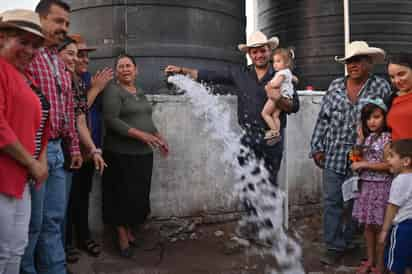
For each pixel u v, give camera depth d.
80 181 4.25
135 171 4.32
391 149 3.32
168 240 4.76
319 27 7.39
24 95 2.56
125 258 4.30
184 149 5.00
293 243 4.79
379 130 3.87
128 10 5.27
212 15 5.57
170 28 5.32
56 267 3.30
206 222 5.07
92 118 4.36
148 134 4.28
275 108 4.52
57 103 3.21
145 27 5.29
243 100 4.63
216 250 4.56
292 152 5.59
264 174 4.74
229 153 5.10
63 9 3.28
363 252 4.53
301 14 7.57
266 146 4.57
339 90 4.27
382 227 3.57
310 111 5.73
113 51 5.28
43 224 3.25
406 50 7.00
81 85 3.96
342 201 4.26
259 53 4.56
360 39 6.94
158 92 5.27
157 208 4.91
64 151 3.38
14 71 2.57
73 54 3.83
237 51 5.89
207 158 5.10
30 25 2.57
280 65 4.60
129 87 4.46
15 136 2.45
